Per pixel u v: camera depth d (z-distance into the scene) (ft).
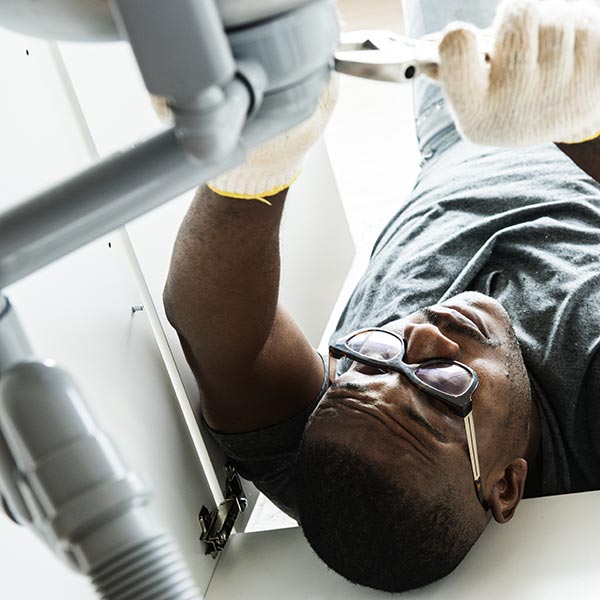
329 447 3.07
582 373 3.40
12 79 2.79
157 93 1.02
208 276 3.24
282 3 1.09
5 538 2.45
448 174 4.50
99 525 1.09
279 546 3.46
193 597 1.12
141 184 1.10
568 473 3.47
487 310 3.43
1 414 1.14
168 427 3.44
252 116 1.14
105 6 1.14
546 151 4.32
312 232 5.31
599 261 3.63
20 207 1.11
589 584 2.80
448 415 3.10
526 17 1.87
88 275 3.09
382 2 9.78
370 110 8.07
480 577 2.98
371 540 2.97
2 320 1.26
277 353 3.71
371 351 3.28
